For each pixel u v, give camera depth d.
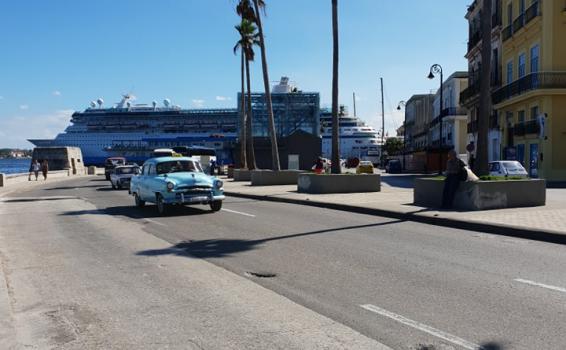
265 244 10.25
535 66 34.88
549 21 32.66
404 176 49.03
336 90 24.28
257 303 6.18
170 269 8.12
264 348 4.75
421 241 10.45
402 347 4.71
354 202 17.86
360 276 7.43
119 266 8.43
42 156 66.94
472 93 46.22
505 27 39.88
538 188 15.57
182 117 111.31
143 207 18.61
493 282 6.99
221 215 15.66
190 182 16.17
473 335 4.97
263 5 32.91
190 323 5.50
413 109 103.25
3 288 6.97
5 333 5.23
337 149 24.25
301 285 6.98
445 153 57.88
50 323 5.61
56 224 14.33
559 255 8.91
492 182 14.87
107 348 4.86
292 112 78.50
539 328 5.15
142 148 107.31
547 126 32.88
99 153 109.44
